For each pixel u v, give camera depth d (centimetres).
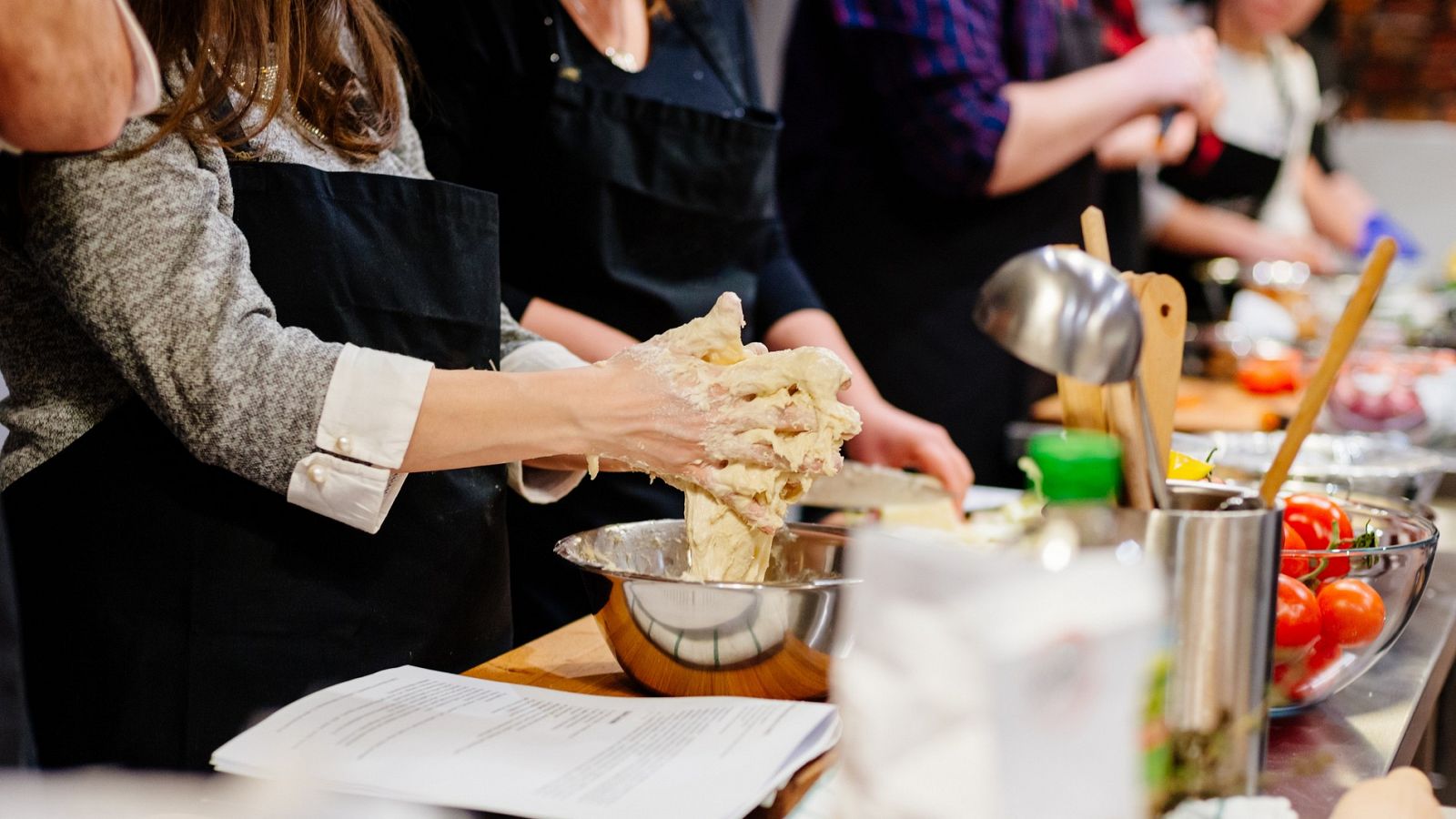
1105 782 58
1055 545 66
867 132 253
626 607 101
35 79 89
